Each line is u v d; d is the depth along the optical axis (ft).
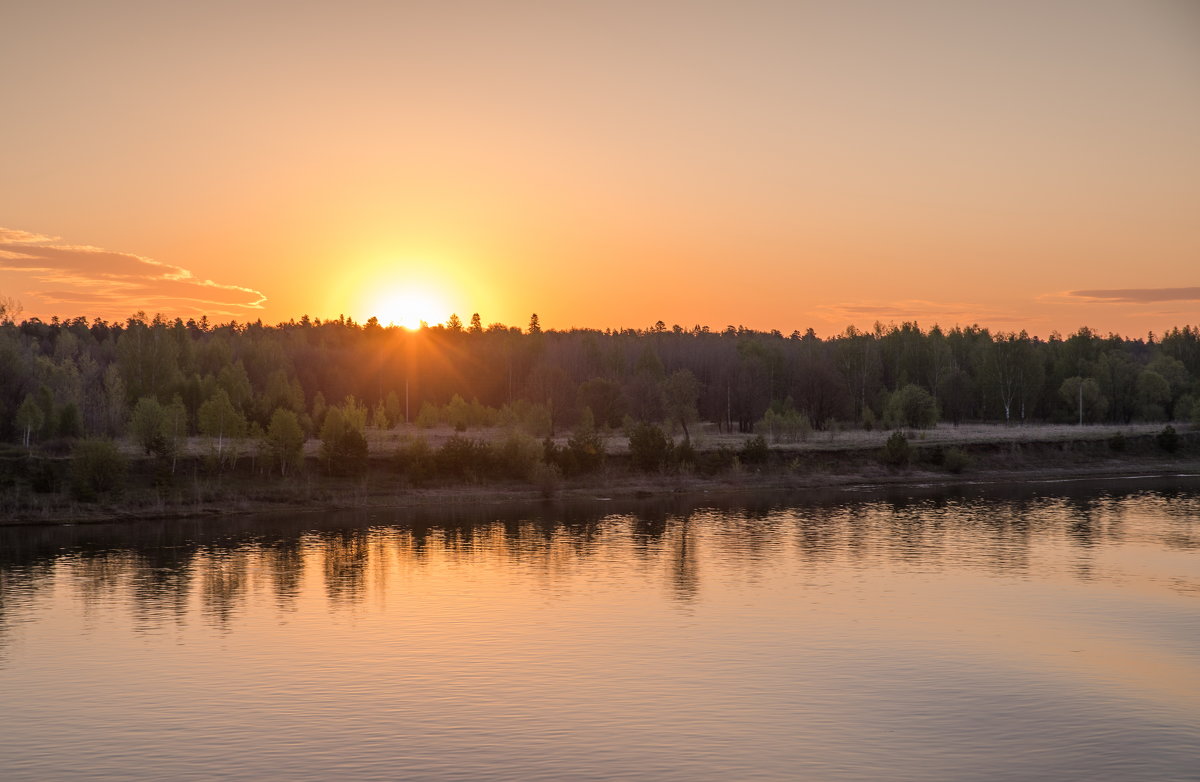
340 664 137.18
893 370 640.99
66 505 269.44
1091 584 189.98
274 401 419.54
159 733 111.04
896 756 104.73
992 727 113.39
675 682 129.08
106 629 156.46
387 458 336.29
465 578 196.65
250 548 231.30
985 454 412.98
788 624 159.02
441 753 105.29
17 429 331.36
